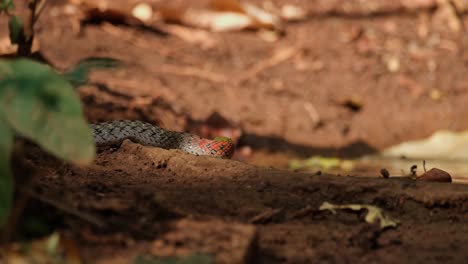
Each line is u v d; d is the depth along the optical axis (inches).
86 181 260.8
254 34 693.9
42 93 178.7
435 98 637.3
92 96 510.3
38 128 176.7
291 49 674.8
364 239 226.2
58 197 216.4
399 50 690.8
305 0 741.9
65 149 176.9
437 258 216.7
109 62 218.4
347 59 672.4
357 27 713.0
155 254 185.9
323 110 610.2
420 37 713.6
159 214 215.9
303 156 554.3
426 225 247.3
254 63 652.1
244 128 568.1
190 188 263.7
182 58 634.8
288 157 548.7
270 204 251.3
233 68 639.1
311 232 230.5
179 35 671.1
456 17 738.8
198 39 669.9
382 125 605.3
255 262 202.1
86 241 191.6
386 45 697.0
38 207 201.6
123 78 569.3
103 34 636.7
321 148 570.9
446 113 621.3
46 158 292.5
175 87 585.6
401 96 637.9
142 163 300.0
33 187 215.0
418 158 539.8
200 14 690.8
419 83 653.9
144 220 209.0
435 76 663.8
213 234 198.7
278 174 280.1
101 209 210.5
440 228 244.2
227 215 237.5
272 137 569.0
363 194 261.0
